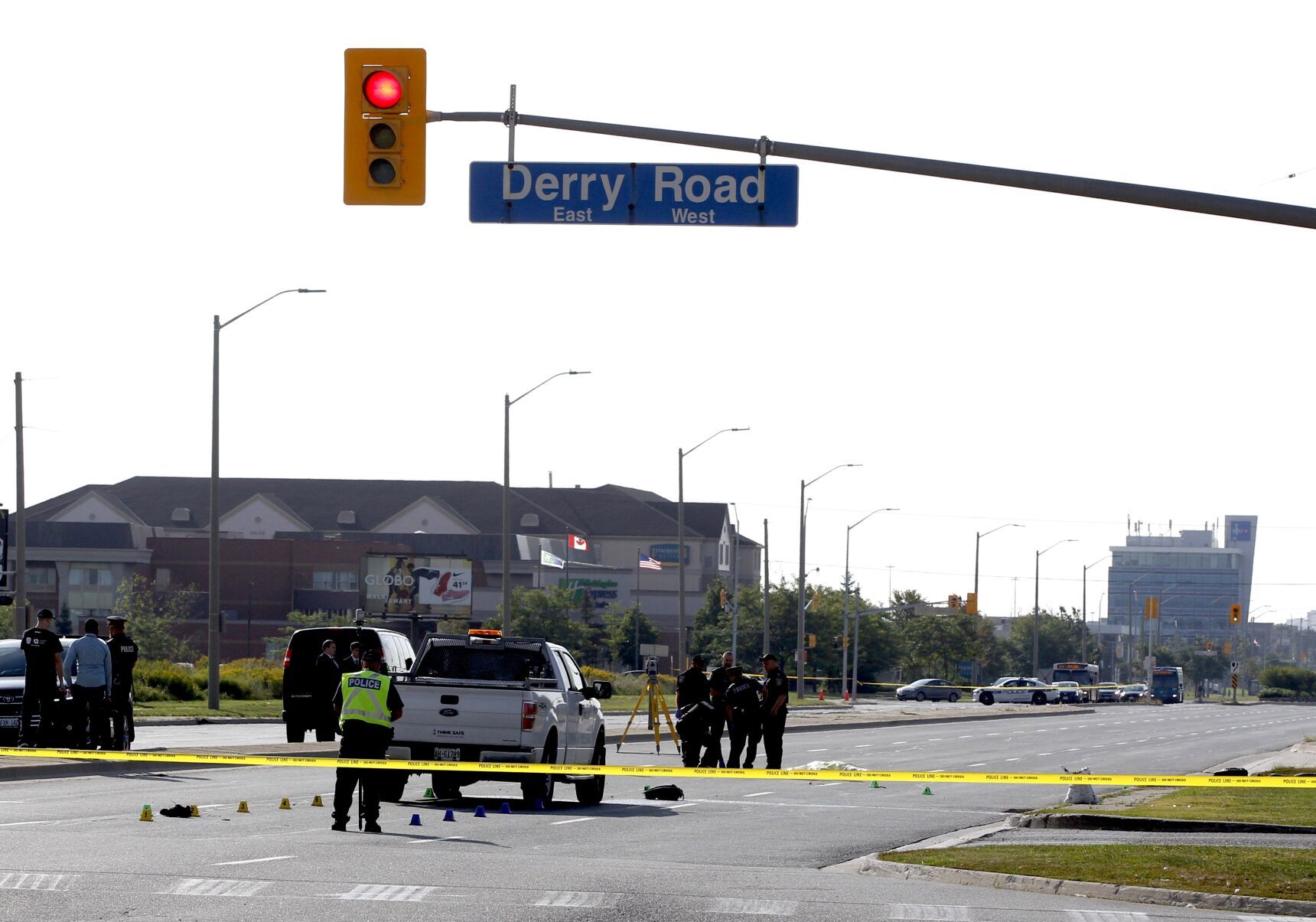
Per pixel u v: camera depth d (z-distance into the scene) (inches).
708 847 2516.0
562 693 3302.2
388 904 1694.1
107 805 2881.4
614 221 2635.3
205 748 4362.7
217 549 6756.9
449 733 3129.9
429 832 2583.7
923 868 2183.8
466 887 1839.3
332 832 2509.8
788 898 1833.2
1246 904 1878.7
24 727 3730.3
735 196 2628.0
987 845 2490.2
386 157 2386.8
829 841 2689.5
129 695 3932.1
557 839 2559.1
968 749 6077.8
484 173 2637.8
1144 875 2062.0
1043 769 4889.3
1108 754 5930.1
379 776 2564.0
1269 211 2362.2
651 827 2832.2
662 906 1733.5
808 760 5172.2
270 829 2513.5
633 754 5132.9
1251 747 6609.3
